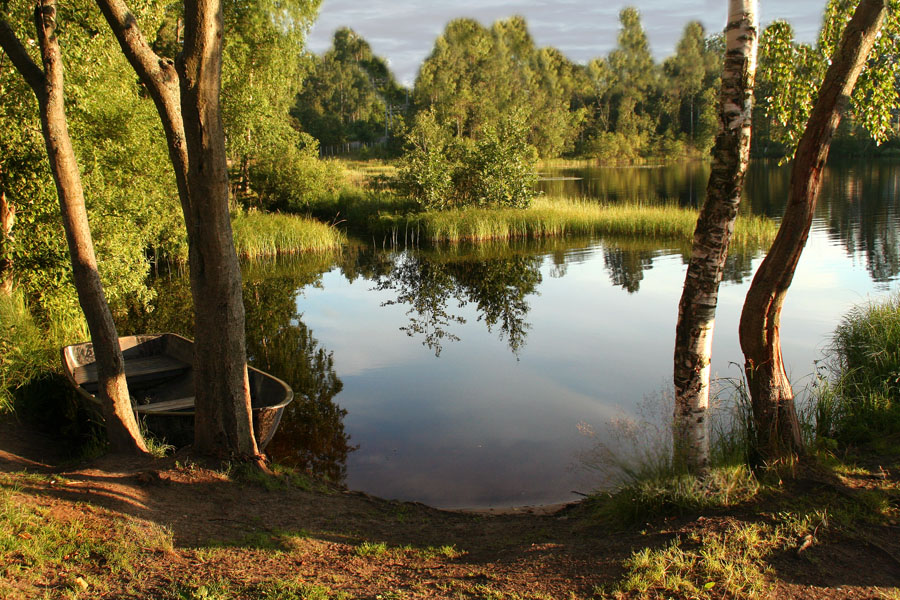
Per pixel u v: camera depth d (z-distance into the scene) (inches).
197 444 228.8
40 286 403.5
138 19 416.8
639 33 3284.9
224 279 219.9
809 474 194.9
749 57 170.7
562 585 143.3
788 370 356.5
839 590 136.3
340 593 140.3
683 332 183.2
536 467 268.7
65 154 221.8
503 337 494.6
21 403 303.7
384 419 328.5
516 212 1076.5
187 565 152.3
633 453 191.0
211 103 204.4
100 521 168.6
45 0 217.9
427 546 181.6
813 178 190.5
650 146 3095.5
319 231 964.0
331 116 3029.0
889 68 246.8
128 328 522.6
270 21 989.2
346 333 517.3
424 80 2763.3
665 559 148.1
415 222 1062.4
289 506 209.2
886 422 246.4
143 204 454.9
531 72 3083.2
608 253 871.1
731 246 836.0
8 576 135.5
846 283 586.6
